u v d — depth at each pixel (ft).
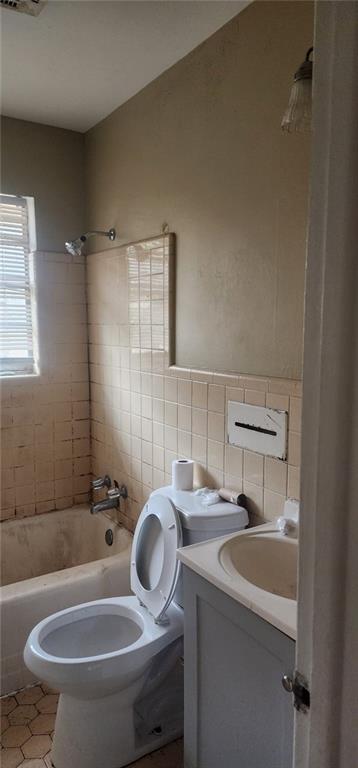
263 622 3.76
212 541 4.96
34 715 6.47
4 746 5.96
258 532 5.18
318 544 1.84
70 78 7.34
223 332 6.30
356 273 1.63
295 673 2.09
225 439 6.29
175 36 6.20
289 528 5.09
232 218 6.00
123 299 8.53
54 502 9.89
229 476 6.26
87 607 6.13
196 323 6.79
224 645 4.25
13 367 9.57
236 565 4.70
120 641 6.13
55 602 7.07
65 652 5.86
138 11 5.71
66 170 9.46
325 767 1.88
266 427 5.63
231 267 6.07
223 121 6.04
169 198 7.17
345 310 1.66
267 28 5.35
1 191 8.82
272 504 5.63
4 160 8.79
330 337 1.72
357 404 1.66
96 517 9.57
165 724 6.05
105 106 8.30
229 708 4.25
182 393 7.09
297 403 5.22
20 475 9.45
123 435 8.89
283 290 5.37
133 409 8.49
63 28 6.05
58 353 9.69
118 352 8.84
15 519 9.39
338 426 1.72
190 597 4.65
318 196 1.78
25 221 9.43
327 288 1.73
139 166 7.85
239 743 4.16
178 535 5.62
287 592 4.91
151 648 5.41
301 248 5.12
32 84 7.52
